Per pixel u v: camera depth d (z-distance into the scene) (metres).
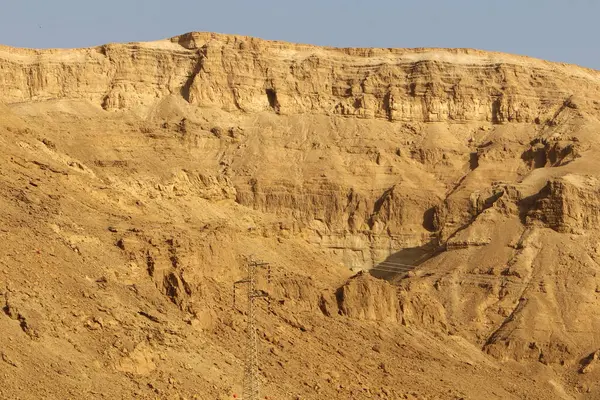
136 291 187.62
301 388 191.88
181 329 184.75
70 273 182.12
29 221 189.25
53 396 159.25
